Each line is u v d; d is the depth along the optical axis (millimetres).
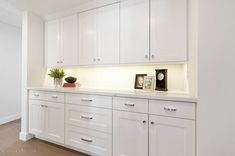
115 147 1796
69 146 2258
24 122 2631
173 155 1467
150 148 1582
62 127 2250
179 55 1745
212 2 1250
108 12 2203
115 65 2232
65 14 2598
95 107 1951
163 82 1988
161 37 1838
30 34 2664
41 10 2574
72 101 2154
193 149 1372
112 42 2172
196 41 1328
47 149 2268
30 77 2666
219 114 1246
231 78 1214
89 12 2373
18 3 2342
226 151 1231
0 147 2326
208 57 1269
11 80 3666
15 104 3758
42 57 2881
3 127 3199
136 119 1662
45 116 2432
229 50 1217
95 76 2707
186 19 1710
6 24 3529
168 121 1490
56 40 2736
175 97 1438
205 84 1283
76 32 2500
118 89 2314
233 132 1214
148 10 1914
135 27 2004
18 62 3855
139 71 2314
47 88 2424
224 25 1225
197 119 1317
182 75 2041
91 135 1983
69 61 2586
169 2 1793
